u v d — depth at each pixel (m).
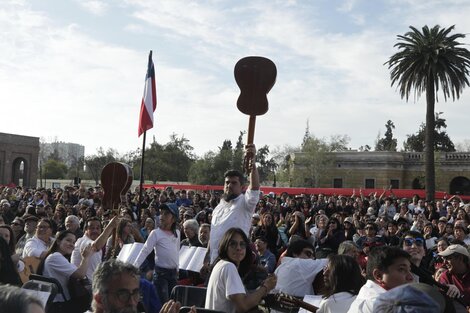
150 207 16.48
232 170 6.37
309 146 67.06
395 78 37.09
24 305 1.84
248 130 6.10
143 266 8.71
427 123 34.53
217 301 4.69
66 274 6.32
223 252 5.08
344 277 4.70
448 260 6.23
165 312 3.95
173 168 73.31
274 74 6.03
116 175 8.01
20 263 6.99
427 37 35.41
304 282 6.09
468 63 34.88
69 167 108.31
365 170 65.19
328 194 39.41
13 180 70.69
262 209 16.53
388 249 4.16
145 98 12.51
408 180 64.44
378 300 2.33
